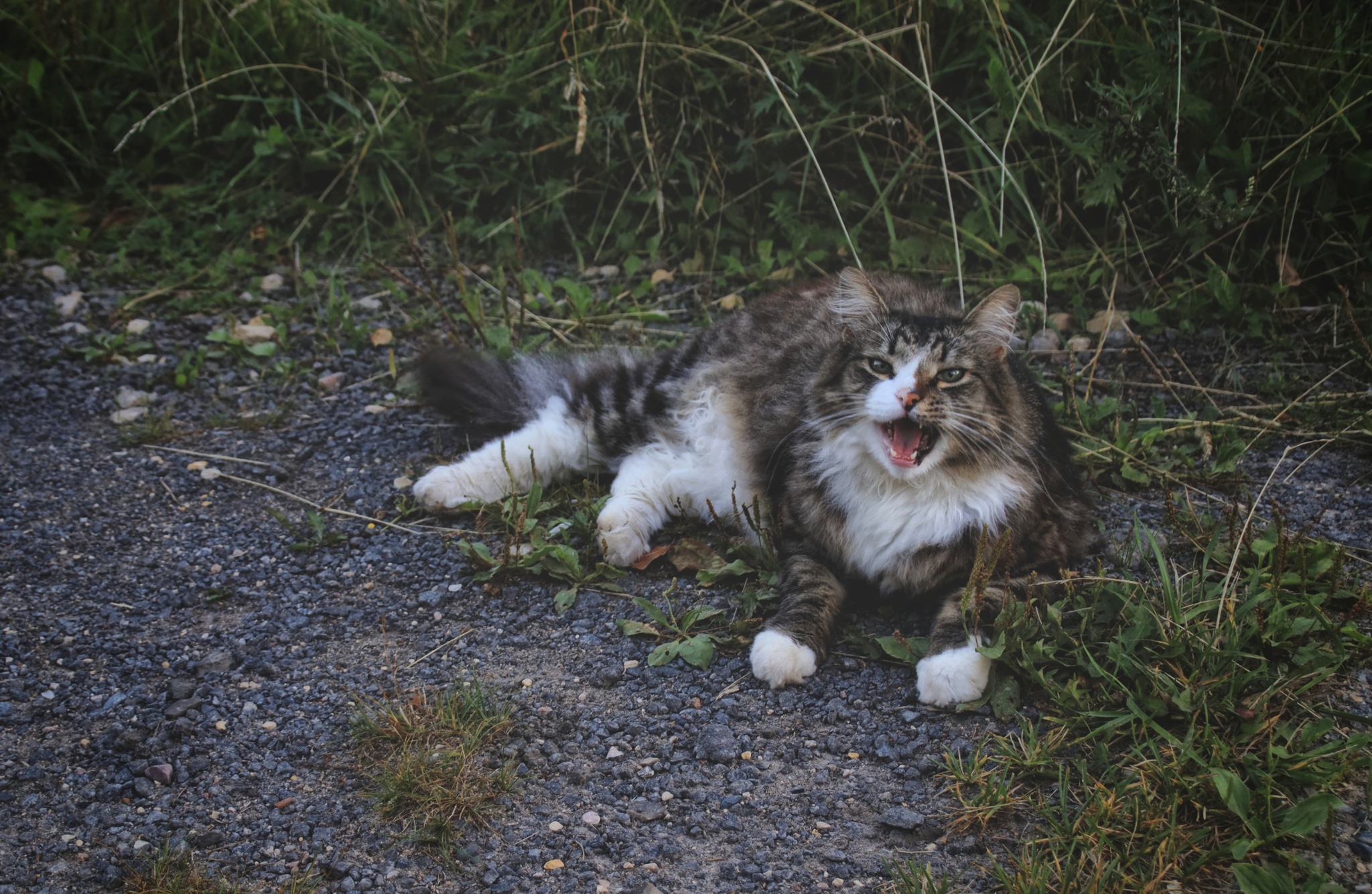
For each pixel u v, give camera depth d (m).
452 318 5.45
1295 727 2.83
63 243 6.29
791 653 3.21
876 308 3.61
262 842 2.64
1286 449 4.27
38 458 4.53
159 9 6.90
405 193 6.46
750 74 6.01
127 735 2.96
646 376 4.34
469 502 4.11
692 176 6.00
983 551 3.38
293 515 4.18
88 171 6.72
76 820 2.70
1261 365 4.93
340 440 4.73
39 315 5.66
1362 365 4.74
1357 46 5.29
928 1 5.70
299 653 3.38
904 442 3.40
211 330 5.62
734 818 2.72
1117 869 2.43
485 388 4.57
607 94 6.24
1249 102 5.52
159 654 3.37
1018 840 2.61
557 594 3.65
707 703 3.16
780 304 4.42
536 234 6.26
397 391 5.11
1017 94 5.43
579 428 4.34
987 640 3.14
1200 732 2.80
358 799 2.78
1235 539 3.45
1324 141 5.27
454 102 6.46
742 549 3.79
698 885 2.52
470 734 2.96
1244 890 2.33
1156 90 5.28
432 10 6.72
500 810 2.75
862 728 3.04
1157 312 5.30
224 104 6.72
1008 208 5.75
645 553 3.90
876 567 3.59
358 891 2.50
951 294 5.39
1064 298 5.51
